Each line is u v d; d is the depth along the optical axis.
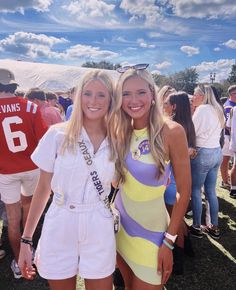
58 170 1.67
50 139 1.71
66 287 1.73
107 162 1.71
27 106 2.79
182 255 2.96
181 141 1.76
